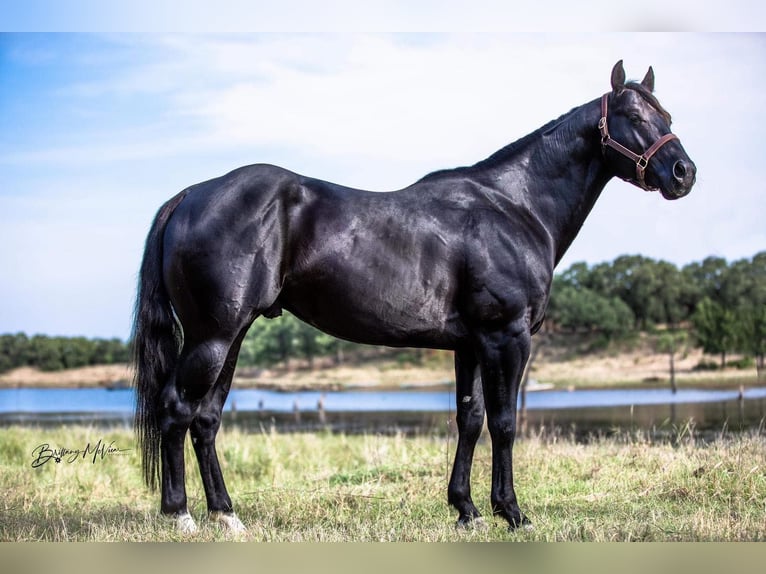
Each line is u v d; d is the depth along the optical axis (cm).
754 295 5522
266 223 518
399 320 527
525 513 595
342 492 669
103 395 4328
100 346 6109
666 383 3728
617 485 677
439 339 537
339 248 520
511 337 525
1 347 5988
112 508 666
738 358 4522
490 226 532
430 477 720
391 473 748
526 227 547
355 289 522
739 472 661
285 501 660
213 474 554
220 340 520
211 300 515
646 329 5422
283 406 3039
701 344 4531
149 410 532
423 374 4638
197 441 553
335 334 547
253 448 985
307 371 4938
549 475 723
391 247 523
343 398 3500
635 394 3034
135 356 537
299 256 523
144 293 536
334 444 1165
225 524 547
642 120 549
